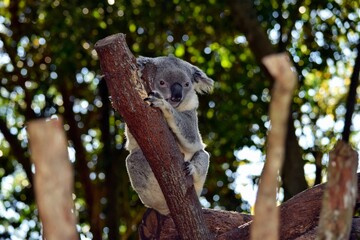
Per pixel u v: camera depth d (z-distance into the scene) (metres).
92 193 14.68
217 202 15.48
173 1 14.16
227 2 13.19
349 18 14.30
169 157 6.19
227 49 15.18
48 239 3.16
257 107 14.81
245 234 7.17
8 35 15.11
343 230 3.64
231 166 15.33
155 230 7.69
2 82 15.65
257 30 12.89
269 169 3.29
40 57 15.11
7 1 14.88
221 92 15.09
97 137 16.48
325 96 15.87
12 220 15.67
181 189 6.30
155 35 14.59
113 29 14.05
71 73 13.99
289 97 3.20
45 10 13.80
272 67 3.16
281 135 3.21
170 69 8.14
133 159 7.75
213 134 15.23
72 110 15.12
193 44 15.08
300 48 14.57
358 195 6.76
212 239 6.50
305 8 14.30
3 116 16.20
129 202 16.17
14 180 16.89
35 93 15.11
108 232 14.16
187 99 8.07
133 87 5.96
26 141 15.26
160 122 6.11
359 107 15.75
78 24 13.47
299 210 6.96
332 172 3.66
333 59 14.25
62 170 3.09
